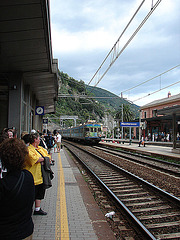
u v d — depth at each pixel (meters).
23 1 5.71
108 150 23.20
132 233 3.97
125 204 5.52
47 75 12.69
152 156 17.17
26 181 2.01
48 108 28.81
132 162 13.05
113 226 4.22
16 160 2.01
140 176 8.89
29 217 2.00
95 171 10.26
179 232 4.06
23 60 9.64
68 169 10.09
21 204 1.90
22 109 11.52
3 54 8.91
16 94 10.98
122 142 33.25
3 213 1.85
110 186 7.51
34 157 3.93
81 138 33.59
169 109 16.75
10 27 6.91
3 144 2.09
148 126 41.91
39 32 7.32
